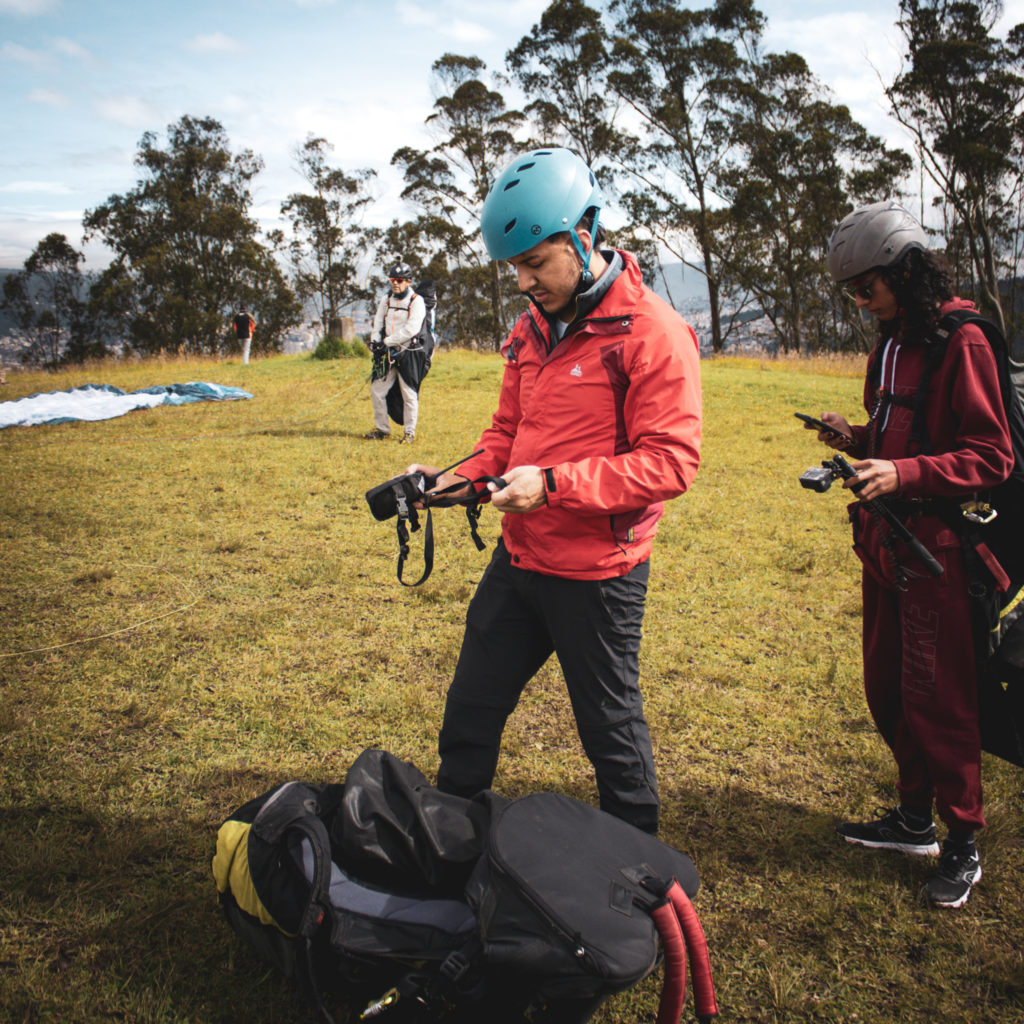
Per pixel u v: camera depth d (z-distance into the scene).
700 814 2.54
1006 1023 1.83
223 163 44.41
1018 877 2.29
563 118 40.12
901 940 2.07
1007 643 2.04
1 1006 1.76
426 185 42.47
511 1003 1.60
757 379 14.48
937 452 2.06
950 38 33.06
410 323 7.55
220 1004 1.80
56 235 46.38
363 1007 1.68
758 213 36.88
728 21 36.59
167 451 7.27
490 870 1.58
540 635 2.05
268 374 13.95
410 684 3.26
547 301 1.80
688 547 5.00
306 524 5.23
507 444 2.17
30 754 2.71
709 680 3.37
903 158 36.47
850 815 2.56
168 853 2.27
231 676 3.28
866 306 2.11
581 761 2.80
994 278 34.25
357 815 1.73
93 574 4.23
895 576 2.12
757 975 1.95
